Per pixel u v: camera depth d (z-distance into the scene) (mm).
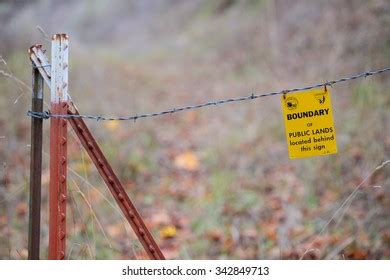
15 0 14805
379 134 8977
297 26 17656
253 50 19016
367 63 11734
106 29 32438
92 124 11531
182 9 30969
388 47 12219
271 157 10062
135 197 8930
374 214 6969
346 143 9094
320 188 8336
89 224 6887
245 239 7262
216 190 8906
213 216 8039
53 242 3758
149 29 30969
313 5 18016
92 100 13688
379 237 6520
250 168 9820
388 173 7863
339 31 14258
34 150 3771
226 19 25484
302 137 3770
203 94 15602
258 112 12281
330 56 13312
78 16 32062
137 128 12266
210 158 10594
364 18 13430
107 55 24266
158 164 10555
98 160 3900
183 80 18781
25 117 10211
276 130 11172
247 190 8938
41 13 20453
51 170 3758
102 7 33719
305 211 7746
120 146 10773
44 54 3797
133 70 20531
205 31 25719
